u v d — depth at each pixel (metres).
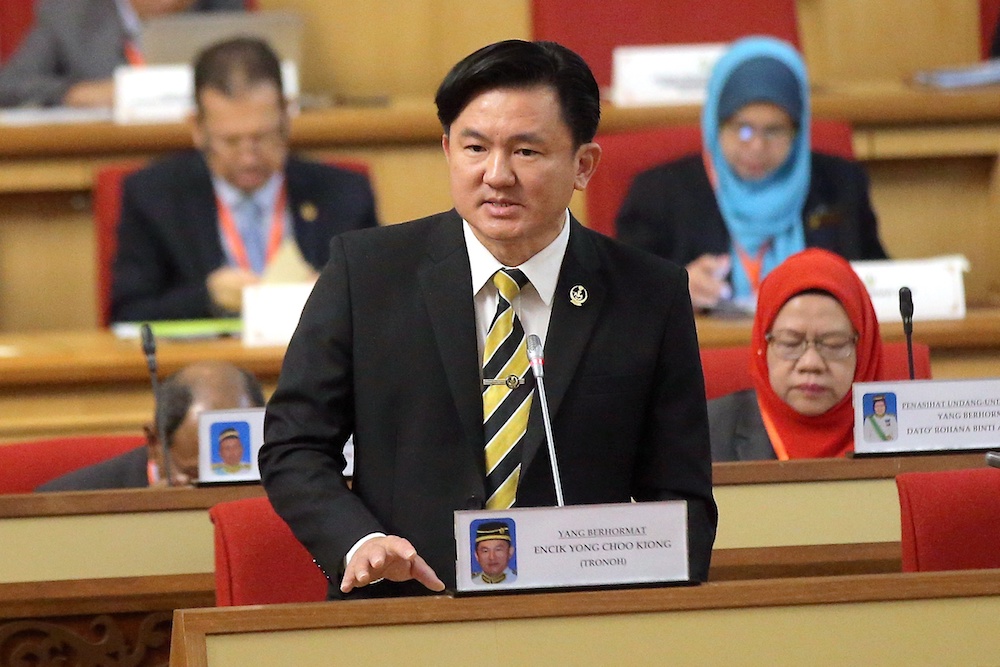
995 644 7.53
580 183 8.30
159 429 12.05
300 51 21.28
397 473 8.20
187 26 20.97
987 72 21.20
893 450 11.09
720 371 13.84
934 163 21.23
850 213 18.25
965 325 16.14
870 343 12.69
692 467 8.37
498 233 7.93
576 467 8.19
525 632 7.30
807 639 7.45
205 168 18.75
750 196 18.00
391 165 20.62
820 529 11.12
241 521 9.98
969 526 10.10
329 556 7.78
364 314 8.31
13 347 16.89
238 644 7.20
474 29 23.05
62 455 12.70
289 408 8.25
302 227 18.72
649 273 8.52
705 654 7.38
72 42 22.00
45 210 21.03
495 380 8.21
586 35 21.27
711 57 20.81
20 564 10.90
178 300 18.25
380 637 7.26
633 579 7.46
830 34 23.48
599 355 8.27
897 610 7.52
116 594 10.95
